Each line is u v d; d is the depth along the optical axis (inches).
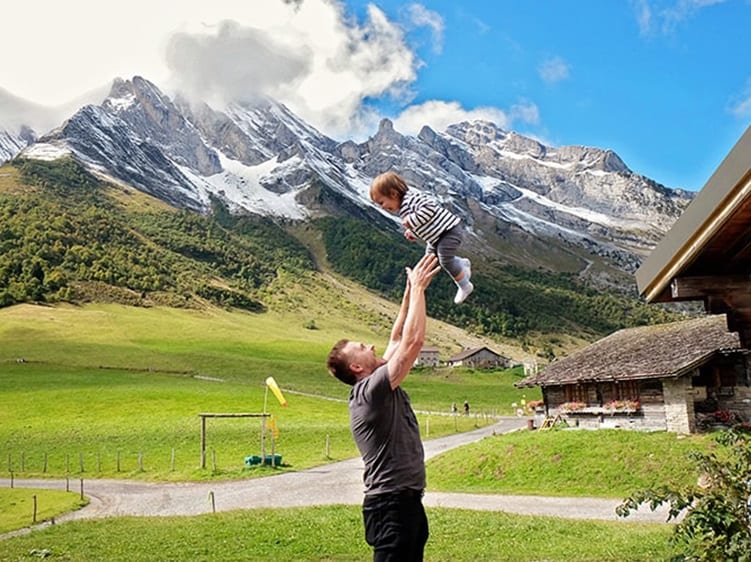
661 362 1268.5
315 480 1486.2
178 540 726.5
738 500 283.3
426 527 189.9
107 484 1611.7
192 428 2436.0
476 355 6599.4
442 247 186.5
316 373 4766.2
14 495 1416.1
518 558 563.2
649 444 1137.4
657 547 568.1
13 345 4768.7
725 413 1187.3
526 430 1520.7
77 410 2908.5
